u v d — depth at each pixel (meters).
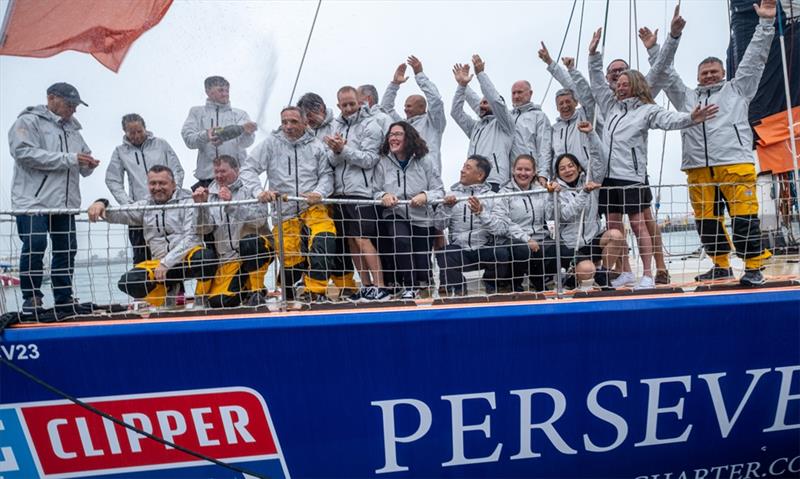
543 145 5.09
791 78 5.60
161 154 4.45
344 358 3.49
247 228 4.12
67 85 4.05
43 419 3.41
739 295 3.68
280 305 3.59
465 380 3.55
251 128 4.42
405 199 4.35
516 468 3.65
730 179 4.29
